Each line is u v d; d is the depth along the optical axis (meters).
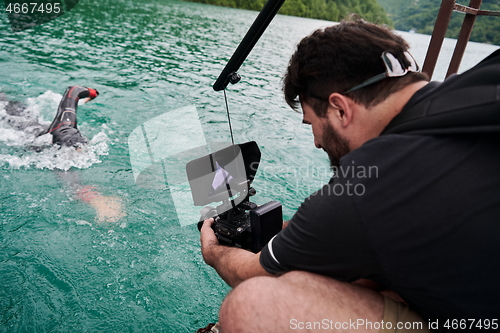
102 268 1.66
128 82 5.03
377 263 0.74
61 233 1.88
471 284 0.69
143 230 1.95
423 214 0.68
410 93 0.79
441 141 0.69
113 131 3.26
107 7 14.20
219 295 1.55
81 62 6.01
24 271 1.60
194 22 14.18
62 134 2.89
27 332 1.32
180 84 5.15
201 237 1.28
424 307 0.76
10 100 3.84
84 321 1.38
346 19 0.93
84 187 2.34
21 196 2.19
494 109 0.62
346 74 0.81
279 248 0.88
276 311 0.81
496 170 0.66
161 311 1.45
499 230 0.66
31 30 8.27
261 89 5.26
